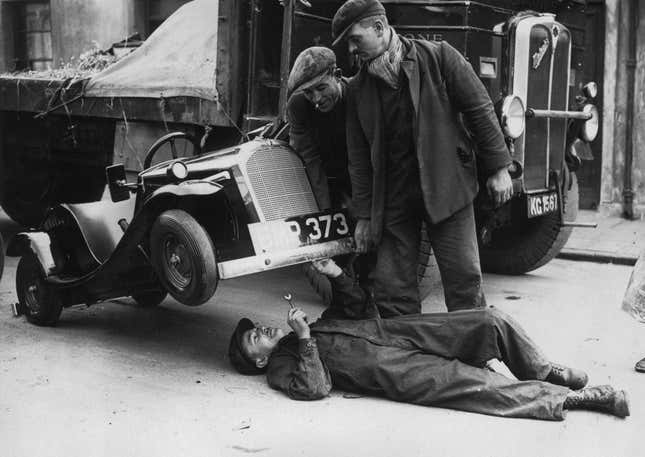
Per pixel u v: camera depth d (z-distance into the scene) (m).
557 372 3.88
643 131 9.44
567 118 6.14
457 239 4.13
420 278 5.40
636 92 9.42
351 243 4.45
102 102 6.89
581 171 9.88
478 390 3.72
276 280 6.62
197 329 5.26
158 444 3.48
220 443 3.49
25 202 8.23
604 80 9.53
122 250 4.56
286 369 4.11
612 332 5.13
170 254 4.24
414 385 3.82
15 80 7.73
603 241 8.18
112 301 5.96
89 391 4.11
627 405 3.68
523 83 5.64
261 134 5.10
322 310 5.72
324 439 3.50
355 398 3.97
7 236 8.70
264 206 4.24
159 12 11.75
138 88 6.52
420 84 3.98
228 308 5.78
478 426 3.60
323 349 4.04
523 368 3.81
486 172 4.21
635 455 3.31
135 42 8.20
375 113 4.07
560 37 5.99
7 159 8.21
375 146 4.10
